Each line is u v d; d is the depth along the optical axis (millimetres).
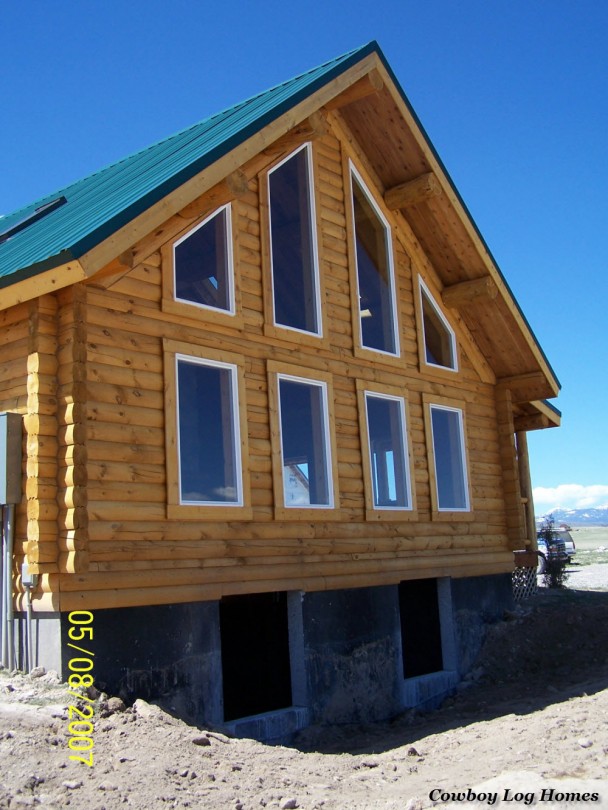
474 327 14438
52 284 7785
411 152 12648
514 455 14789
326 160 12250
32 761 6176
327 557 10844
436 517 12906
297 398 10938
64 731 6898
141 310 9016
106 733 7148
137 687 8352
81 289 8320
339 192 12367
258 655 10531
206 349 9641
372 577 11492
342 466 11320
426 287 13812
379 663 11398
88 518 8047
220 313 9914
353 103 12320
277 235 11195
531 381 14688
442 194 12852
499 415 14961
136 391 8781
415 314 13398
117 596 8258
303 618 10383
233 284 10188
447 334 14117
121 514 8398
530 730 8242
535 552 16828
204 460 9422
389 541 11945
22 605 8180
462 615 13359
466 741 8547
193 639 9008
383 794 6656
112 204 8695
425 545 12641
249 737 9281
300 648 10352
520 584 16406
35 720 6926
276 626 10664
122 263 8070
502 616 14289
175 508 8875
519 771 6539
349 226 12352
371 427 12133
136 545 8508
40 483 7949
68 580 7910
